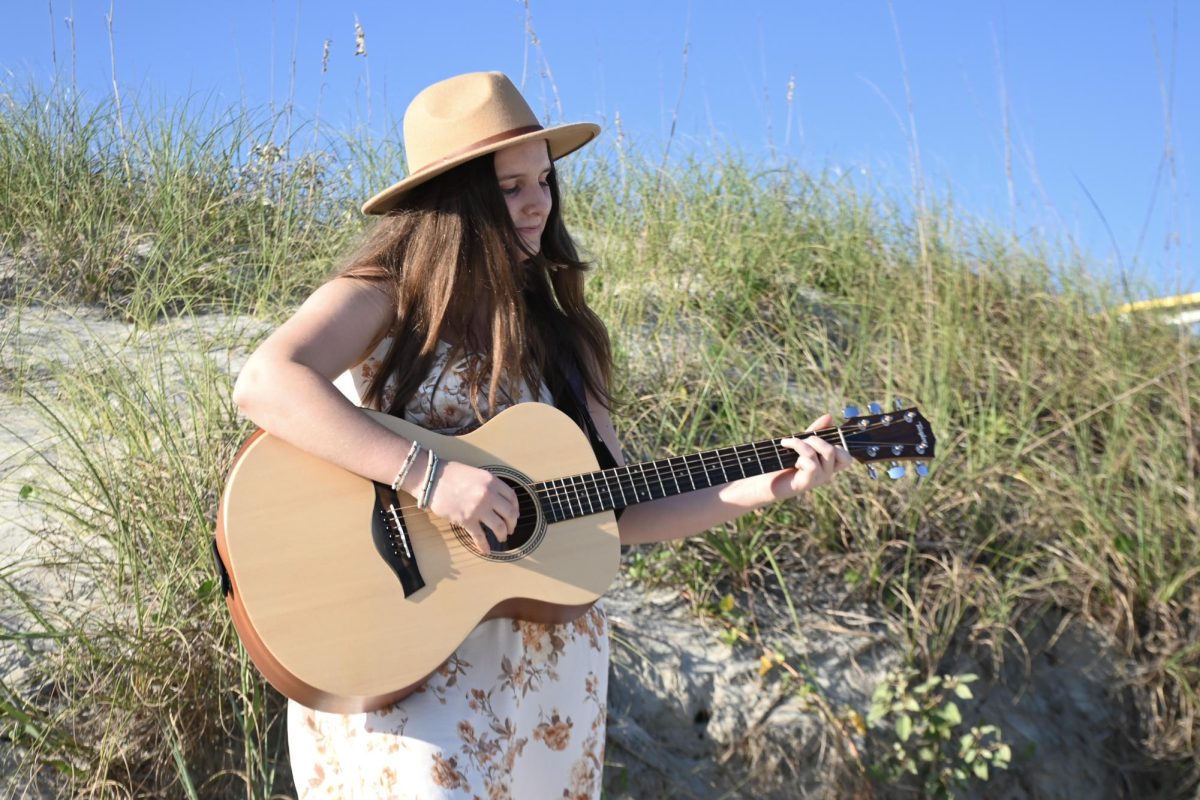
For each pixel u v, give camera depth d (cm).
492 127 243
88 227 535
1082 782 392
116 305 506
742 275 563
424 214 241
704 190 637
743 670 377
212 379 402
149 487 357
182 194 557
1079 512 438
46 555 347
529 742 233
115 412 394
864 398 482
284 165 588
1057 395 504
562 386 266
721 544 405
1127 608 413
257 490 221
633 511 262
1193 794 396
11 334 472
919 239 593
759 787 360
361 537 223
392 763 217
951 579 406
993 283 569
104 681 308
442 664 221
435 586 224
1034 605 414
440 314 234
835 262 591
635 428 447
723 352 473
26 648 314
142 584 338
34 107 593
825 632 393
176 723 309
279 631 214
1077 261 584
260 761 304
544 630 238
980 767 371
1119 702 406
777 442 255
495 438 241
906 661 388
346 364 231
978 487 440
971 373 502
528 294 266
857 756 367
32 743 296
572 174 658
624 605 389
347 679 214
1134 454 464
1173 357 518
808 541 417
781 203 627
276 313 494
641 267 558
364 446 219
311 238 549
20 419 419
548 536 239
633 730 357
